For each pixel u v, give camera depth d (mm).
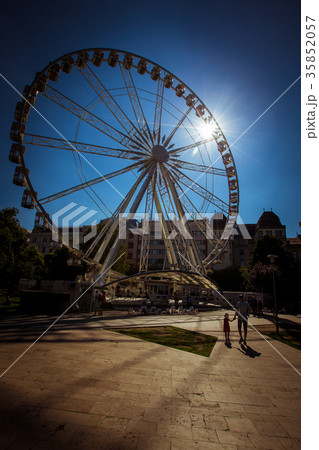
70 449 3547
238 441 3971
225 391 5859
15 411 4449
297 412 4965
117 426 4184
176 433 4094
